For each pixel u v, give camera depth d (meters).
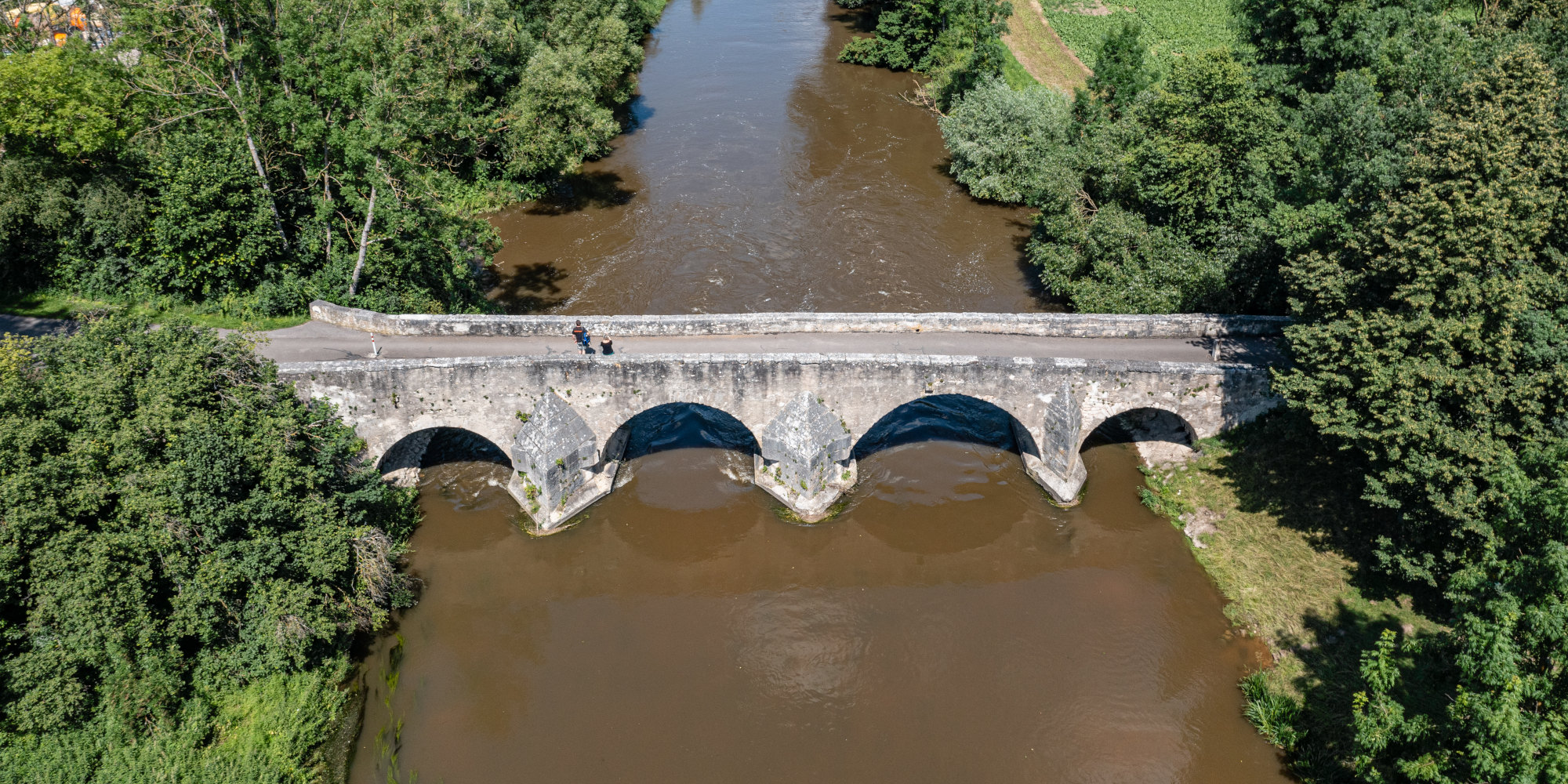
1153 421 46.22
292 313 46.91
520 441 41.00
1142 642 36.84
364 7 50.41
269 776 30.50
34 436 30.33
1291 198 45.56
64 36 60.16
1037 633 37.59
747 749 33.12
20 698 29.22
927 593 39.69
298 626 33.06
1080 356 42.97
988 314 44.84
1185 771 32.09
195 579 31.81
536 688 35.59
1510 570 24.84
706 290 59.50
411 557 41.09
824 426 41.47
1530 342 30.75
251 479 34.19
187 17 43.31
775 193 72.31
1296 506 40.03
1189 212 50.47
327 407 38.53
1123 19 101.69
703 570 41.09
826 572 41.00
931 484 45.06
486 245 54.53
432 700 35.00
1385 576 36.69
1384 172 35.50
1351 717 32.31
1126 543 41.50
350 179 47.91
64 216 44.59
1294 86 58.38
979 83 74.50
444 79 59.41
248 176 46.19
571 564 41.38
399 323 44.19
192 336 35.84
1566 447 28.02
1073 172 56.72
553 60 69.06
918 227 67.44
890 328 44.78
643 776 32.22
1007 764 32.41
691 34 110.25
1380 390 32.28
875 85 95.38
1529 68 32.31
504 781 32.03
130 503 30.92
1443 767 24.38
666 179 74.81
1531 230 31.28
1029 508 43.56
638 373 40.19
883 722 34.06
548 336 44.22
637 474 45.50
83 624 29.61
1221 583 38.84
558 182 74.19
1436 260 31.31
